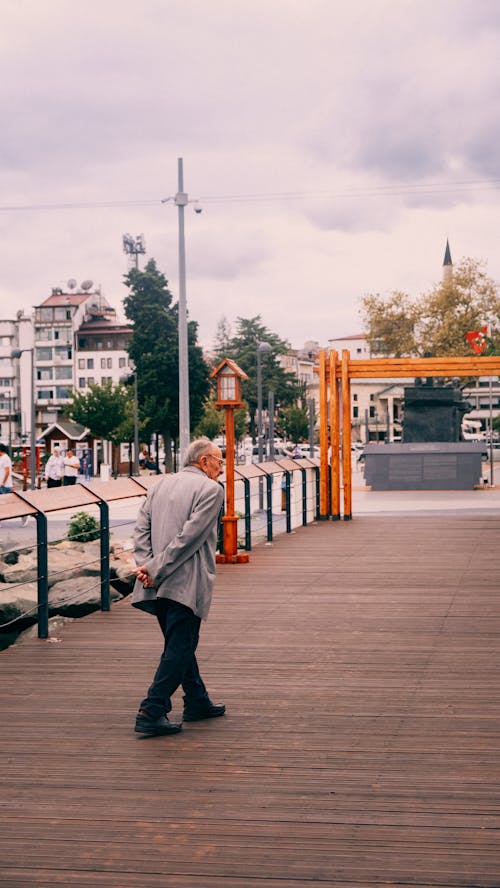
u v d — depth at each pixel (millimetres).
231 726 5574
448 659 7289
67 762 4934
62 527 23844
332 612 9367
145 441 77750
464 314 74625
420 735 5348
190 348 80000
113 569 12070
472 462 36906
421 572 12133
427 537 16484
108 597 9789
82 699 6207
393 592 10578
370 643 7902
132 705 6055
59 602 10047
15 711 5926
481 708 5910
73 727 5578
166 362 78625
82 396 74750
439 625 8656
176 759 4965
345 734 5383
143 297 79438
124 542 16281
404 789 4465
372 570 12359
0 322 135500
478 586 10953
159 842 3893
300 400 124812
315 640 8039
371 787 4500
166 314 79062
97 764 4895
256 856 3748
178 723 5547
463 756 4961
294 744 5203
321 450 20594
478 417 116250
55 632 8594
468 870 3598
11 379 134875
